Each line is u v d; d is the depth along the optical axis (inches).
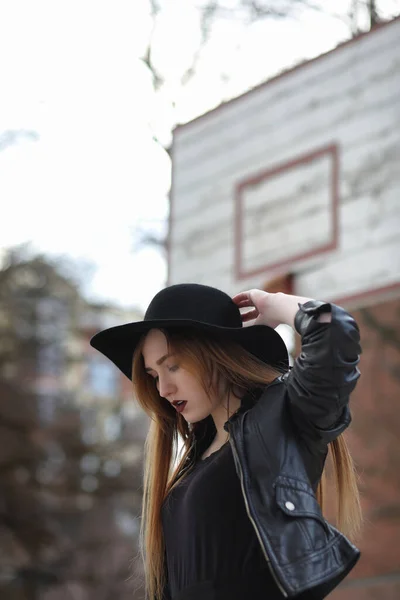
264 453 96.8
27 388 833.5
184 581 99.0
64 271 875.4
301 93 320.2
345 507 107.3
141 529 113.3
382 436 285.9
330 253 300.0
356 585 280.5
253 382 105.2
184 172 347.9
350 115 305.0
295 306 103.0
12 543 780.6
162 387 105.8
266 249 317.4
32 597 772.6
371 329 290.5
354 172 299.9
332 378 94.7
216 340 105.0
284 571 90.3
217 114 343.3
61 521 804.6
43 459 812.6
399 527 278.2
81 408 862.5
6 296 868.6
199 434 113.0
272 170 322.3
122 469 839.7
